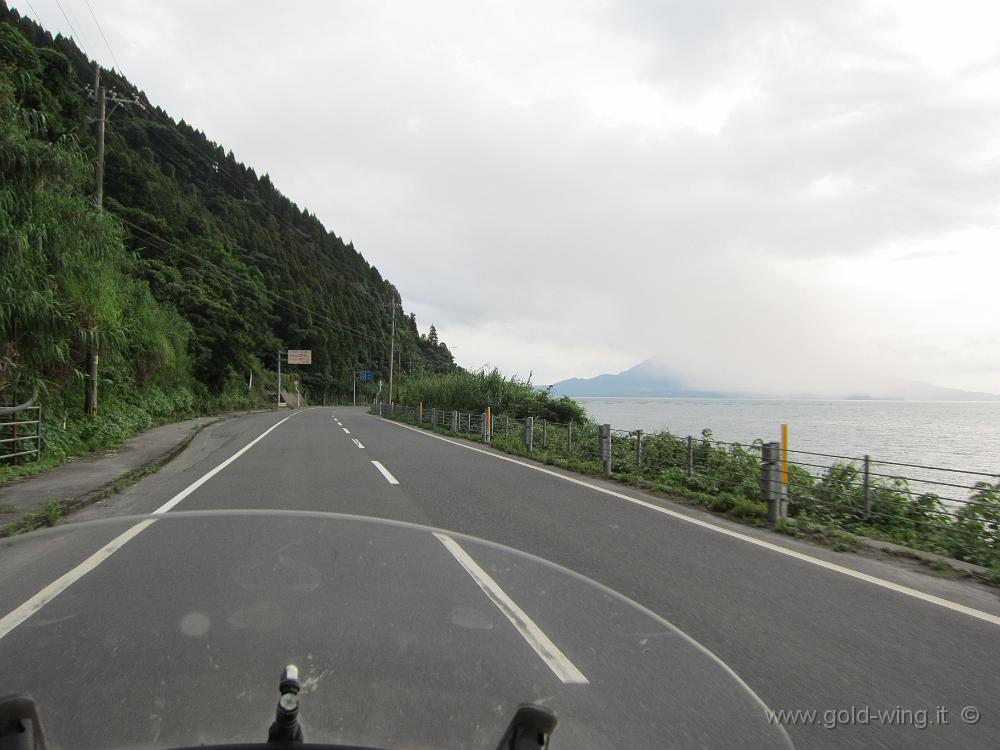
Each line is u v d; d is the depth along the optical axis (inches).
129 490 369.1
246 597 89.8
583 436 752.3
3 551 121.0
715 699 76.0
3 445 470.9
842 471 381.7
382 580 97.8
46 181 526.6
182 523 129.2
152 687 68.1
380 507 312.2
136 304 1035.3
